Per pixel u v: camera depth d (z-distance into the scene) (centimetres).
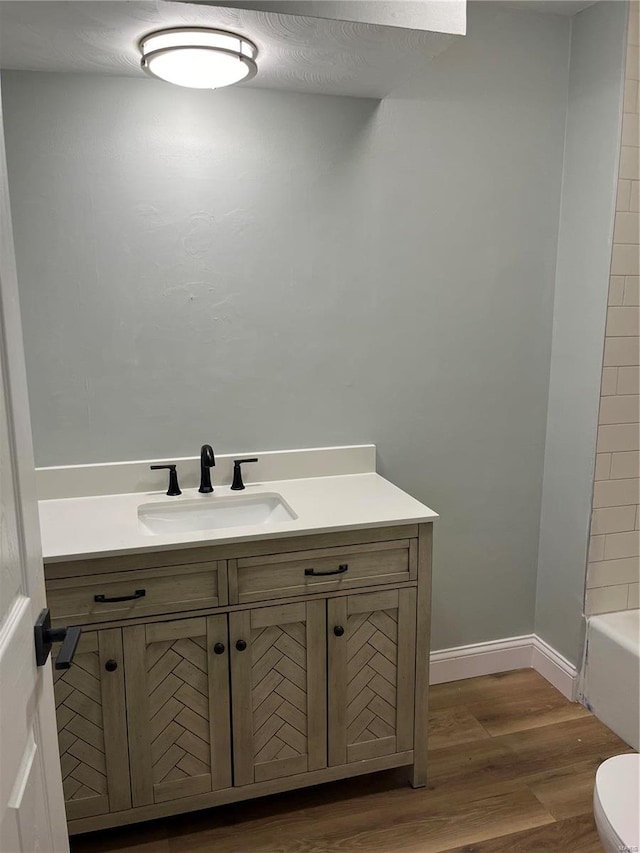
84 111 203
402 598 206
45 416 216
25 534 106
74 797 187
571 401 256
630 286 237
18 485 103
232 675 194
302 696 202
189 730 193
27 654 104
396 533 202
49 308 211
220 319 226
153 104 208
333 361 241
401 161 234
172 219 216
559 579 269
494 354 259
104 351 218
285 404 238
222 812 209
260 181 221
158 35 168
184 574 185
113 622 182
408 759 216
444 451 260
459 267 248
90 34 168
